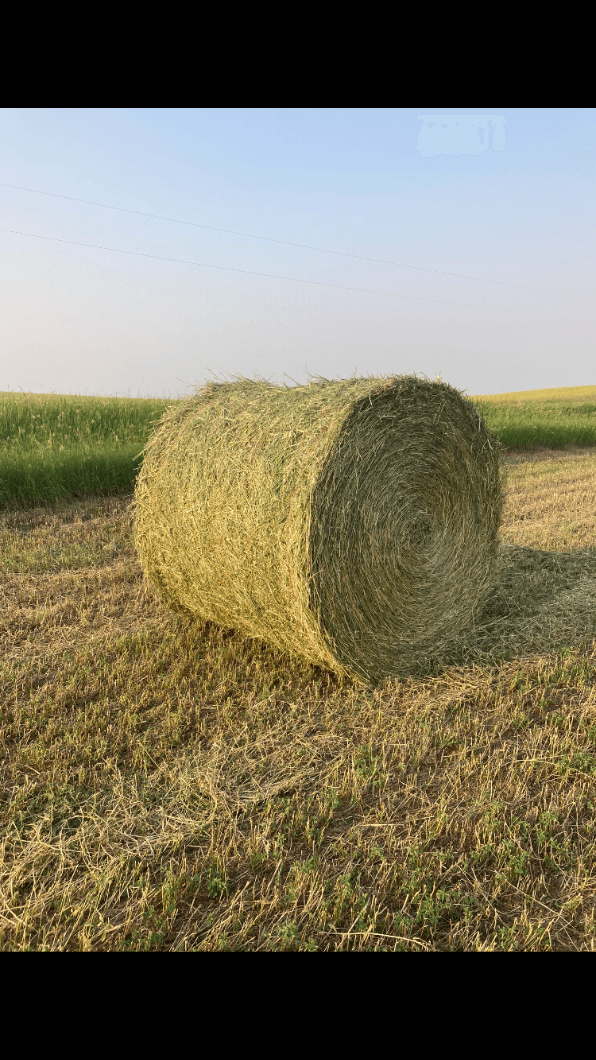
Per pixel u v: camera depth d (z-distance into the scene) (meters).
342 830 3.49
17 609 6.58
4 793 3.74
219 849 3.32
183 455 5.68
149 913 2.89
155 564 6.14
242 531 5.10
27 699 4.81
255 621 5.43
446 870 3.17
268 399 5.60
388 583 5.33
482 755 4.10
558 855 3.31
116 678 5.15
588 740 4.34
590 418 26.89
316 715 4.72
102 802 3.69
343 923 2.90
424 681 5.32
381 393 5.15
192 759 4.09
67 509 10.39
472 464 6.03
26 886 3.10
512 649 5.79
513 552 8.33
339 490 4.88
